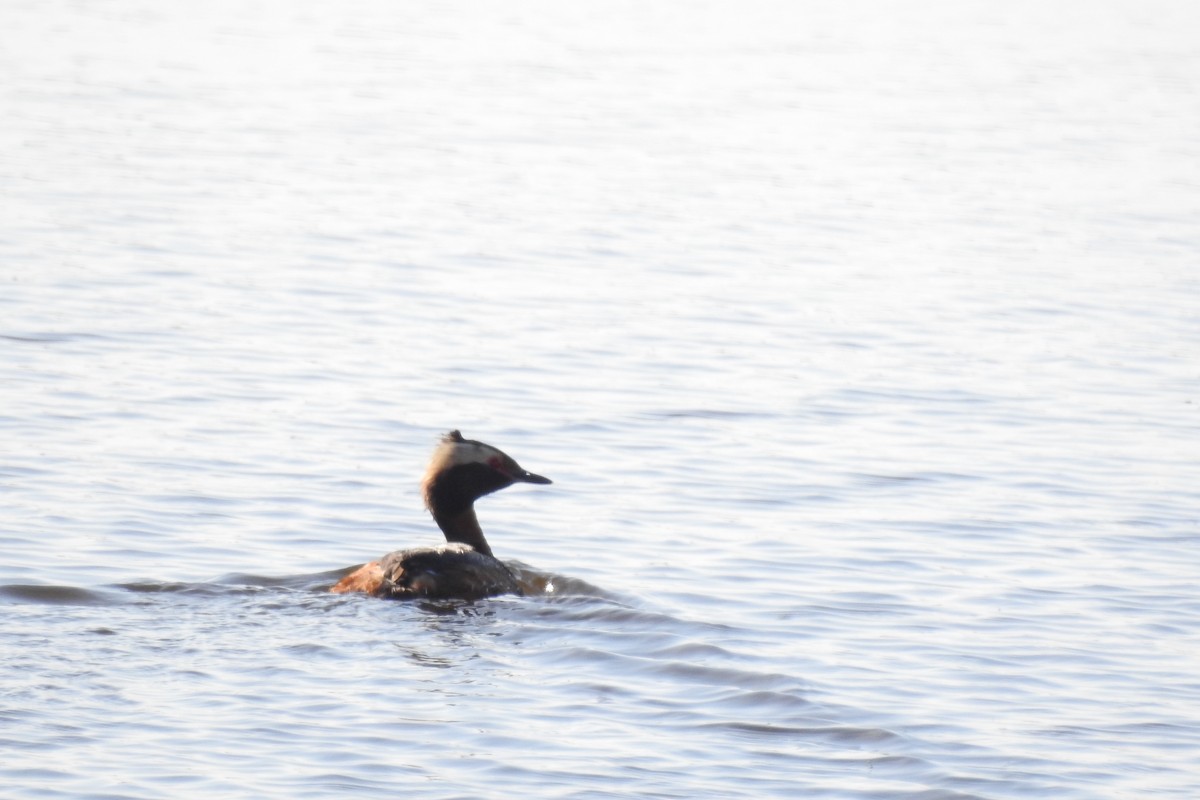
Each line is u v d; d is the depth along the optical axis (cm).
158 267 2986
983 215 3812
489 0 7594
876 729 1290
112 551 1678
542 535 1808
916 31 7219
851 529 1855
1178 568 1752
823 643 1490
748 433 2214
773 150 4566
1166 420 2320
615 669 1383
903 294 3052
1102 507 1956
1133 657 1491
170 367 2388
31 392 2230
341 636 1420
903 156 4550
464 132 4631
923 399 2398
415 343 2595
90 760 1152
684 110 5138
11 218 3303
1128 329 2831
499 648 1416
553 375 2458
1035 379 2519
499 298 2911
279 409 2223
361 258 3159
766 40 6750
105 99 4800
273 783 1135
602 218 3638
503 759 1194
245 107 4812
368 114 4822
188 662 1338
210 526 1775
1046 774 1225
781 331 2769
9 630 1388
